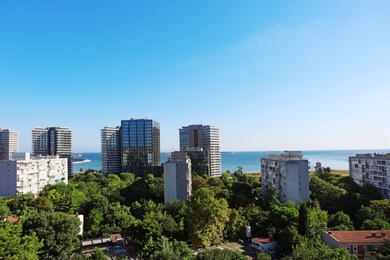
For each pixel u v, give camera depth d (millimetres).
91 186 129250
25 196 96250
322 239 66188
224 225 77062
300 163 100688
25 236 54188
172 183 109125
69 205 90375
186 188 109250
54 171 141375
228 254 46469
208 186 128250
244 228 78188
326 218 77562
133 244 71188
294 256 43625
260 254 55438
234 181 141375
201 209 72375
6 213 79000
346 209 89688
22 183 119312
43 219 63281
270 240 70312
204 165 183750
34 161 127250
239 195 105188
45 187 115062
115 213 84375
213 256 45938
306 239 60312
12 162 117125
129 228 77062
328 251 42031
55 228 63312
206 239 69750
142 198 112188
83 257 60500
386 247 49562
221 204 77062
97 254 60094
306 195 99250
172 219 78438
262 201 101688
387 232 61562
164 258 49344
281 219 74625
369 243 58188
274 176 109688
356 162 132000
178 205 90062
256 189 124375
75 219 68375
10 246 47938
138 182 130375
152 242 59781
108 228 79625
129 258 65438
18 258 46188
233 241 77000
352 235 61031
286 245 65750
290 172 100000
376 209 78062
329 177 130125
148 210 89438
